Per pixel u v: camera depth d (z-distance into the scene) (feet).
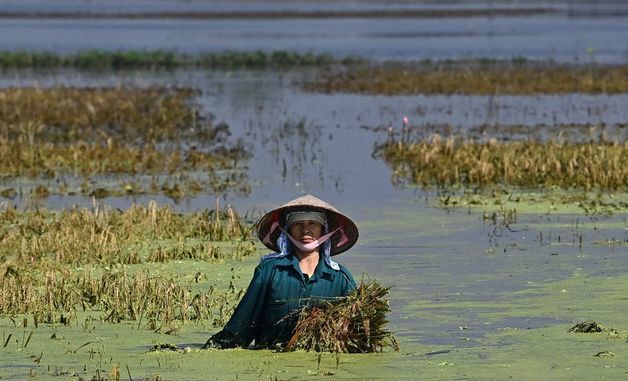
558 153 188.03
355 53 536.42
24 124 249.96
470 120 274.98
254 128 258.37
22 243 118.52
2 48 574.56
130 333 84.99
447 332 84.12
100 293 98.68
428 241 128.26
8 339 80.43
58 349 79.05
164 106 293.23
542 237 129.59
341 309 77.10
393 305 94.89
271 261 78.02
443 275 108.47
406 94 345.92
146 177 186.29
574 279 105.70
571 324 86.48
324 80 390.01
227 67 468.34
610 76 386.52
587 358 74.49
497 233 132.77
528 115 284.82
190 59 495.82
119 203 161.27
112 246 119.55
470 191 167.32
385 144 219.41
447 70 422.82
